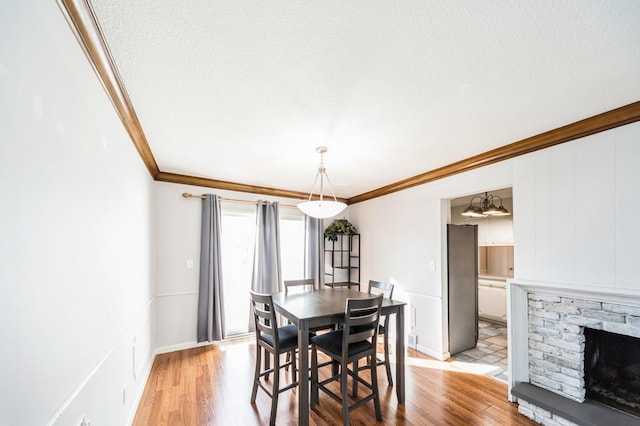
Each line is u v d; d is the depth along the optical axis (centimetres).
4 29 76
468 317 376
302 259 490
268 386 272
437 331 349
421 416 225
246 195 429
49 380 99
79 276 124
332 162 316
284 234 482
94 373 140
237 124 217
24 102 85
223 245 426
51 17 100
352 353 216
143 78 156
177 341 360
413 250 389
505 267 521
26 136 87
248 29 120
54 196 103
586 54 137
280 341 239
